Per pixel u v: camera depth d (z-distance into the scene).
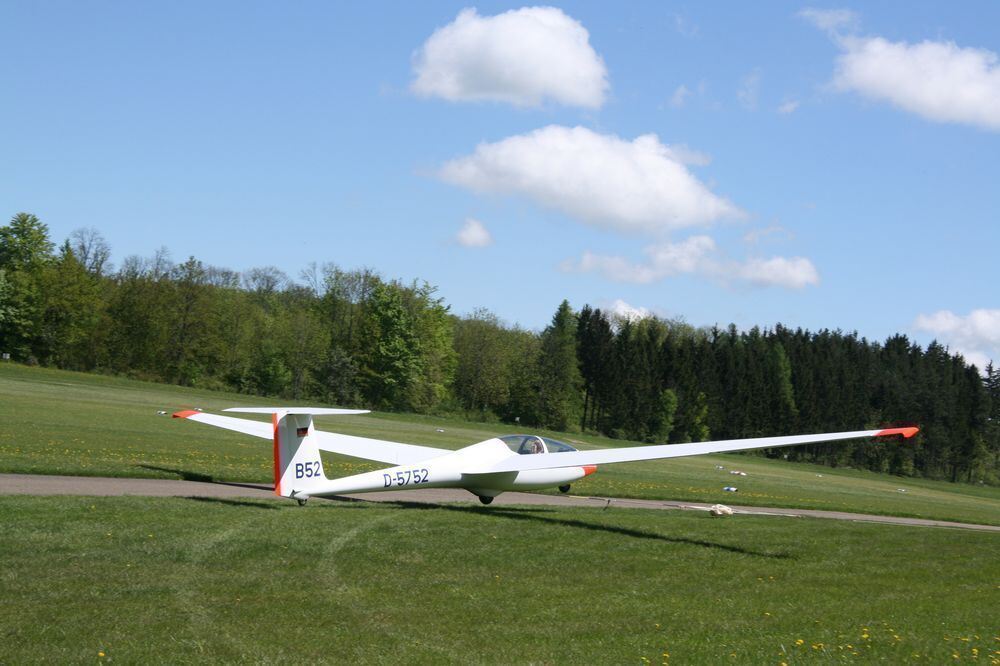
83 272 92.00
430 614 10.60
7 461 20.08
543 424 114.31
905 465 129.38
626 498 26.52
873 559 17.14
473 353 113.38
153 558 11.99
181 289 97.12
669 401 122.62
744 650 10.06
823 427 136.12
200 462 25.17
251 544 13.29
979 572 16.81
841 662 9.95
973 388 142.75
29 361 88.31
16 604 9.52
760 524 20.61
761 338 156.00
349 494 20.67
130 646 8.48
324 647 8.99
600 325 127.75
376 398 103.06
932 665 10.21
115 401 53.56
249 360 98.81
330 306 110.50
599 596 12.29
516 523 17.45
